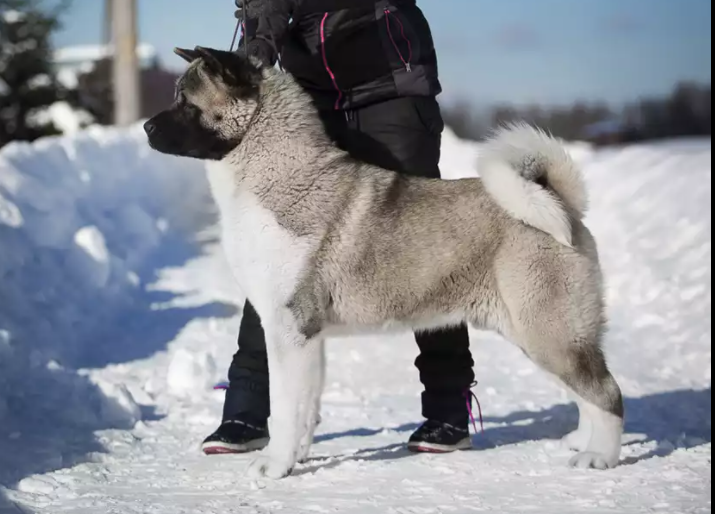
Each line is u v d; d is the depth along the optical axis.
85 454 4.00
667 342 6.64
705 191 10.89
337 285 3.92
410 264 3.94
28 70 22.00
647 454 4.07
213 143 3.99
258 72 4.04
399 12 4.35
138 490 3.55
